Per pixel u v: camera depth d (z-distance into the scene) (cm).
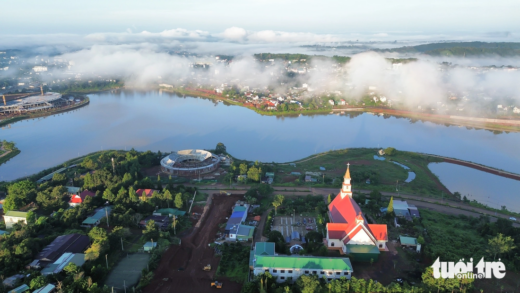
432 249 15150
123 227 16475
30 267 13562
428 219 18675
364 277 13625
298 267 13338
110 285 12938
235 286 13150
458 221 18700
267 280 12850
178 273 13862
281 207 19812
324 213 18812
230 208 19850
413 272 13950
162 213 18662
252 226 17188
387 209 19025
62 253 14288
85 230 16825
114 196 19862
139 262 14462
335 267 13350
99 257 14350
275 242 15550
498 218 18125
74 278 12512
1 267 13362
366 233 14988
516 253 14700
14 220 17700
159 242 15538
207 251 15500
